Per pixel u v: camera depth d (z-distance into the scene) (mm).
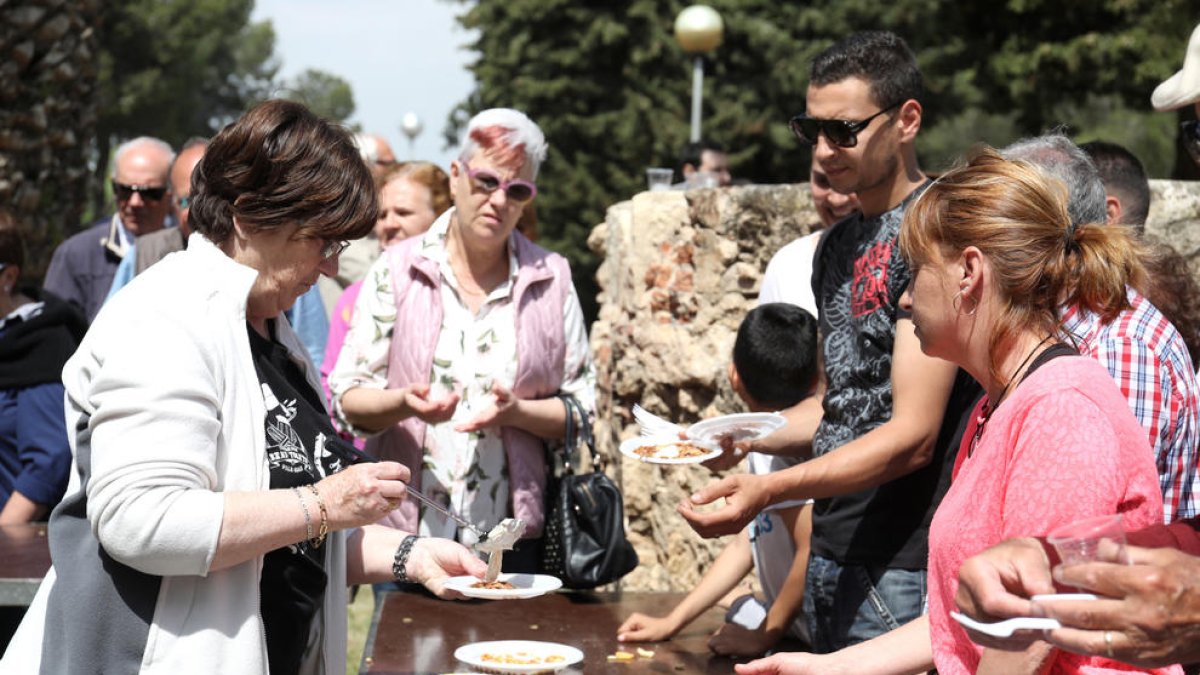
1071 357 2064
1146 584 1583
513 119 4102
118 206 6445
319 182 2393
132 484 2160
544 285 4320
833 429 3240
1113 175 3393
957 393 3000
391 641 3439
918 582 3047
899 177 3252
